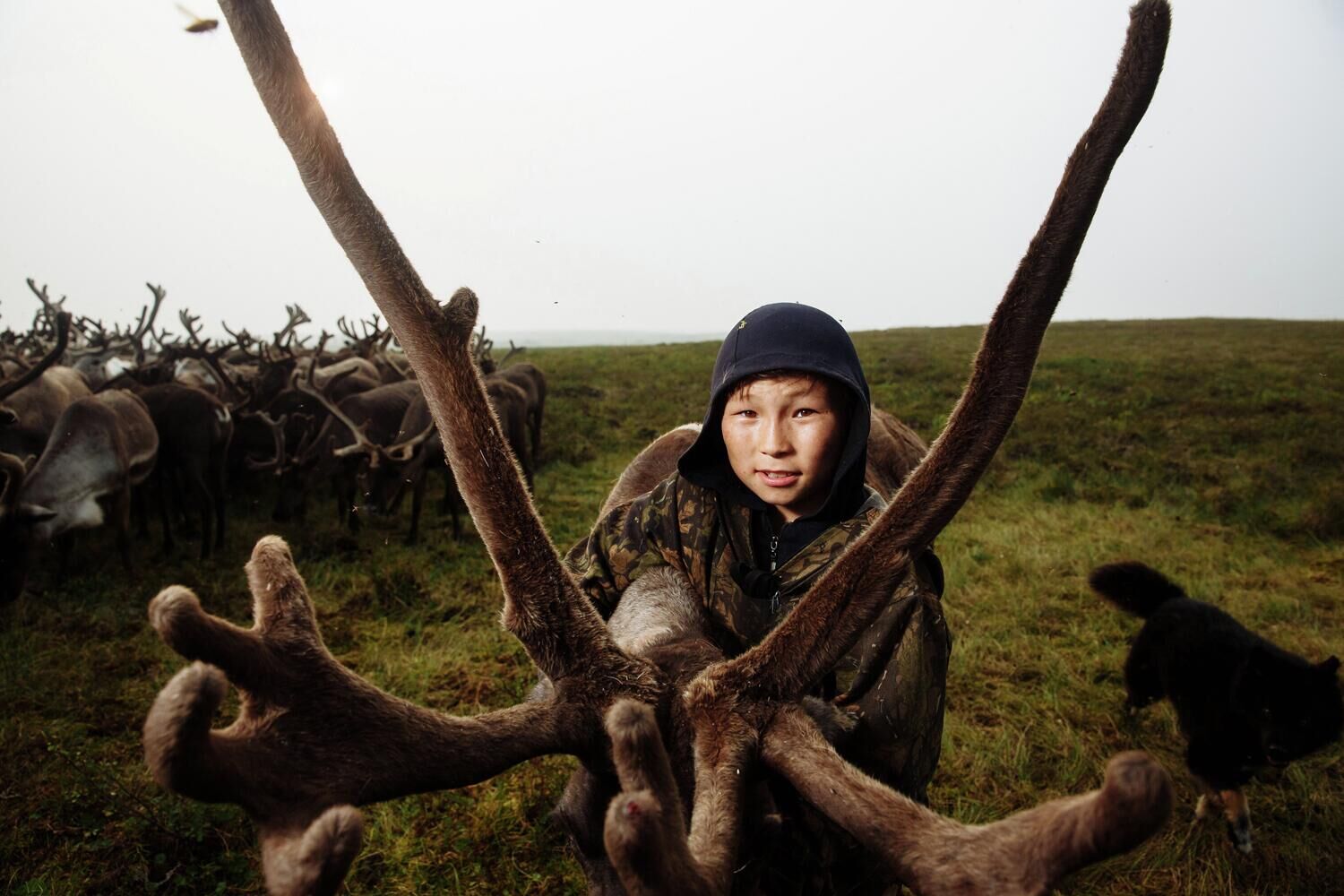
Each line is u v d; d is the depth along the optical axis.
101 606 7.00
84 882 3.67
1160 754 4.71
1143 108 1.06
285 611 1.07
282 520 10.16
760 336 1.60
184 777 0.81
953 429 1.28
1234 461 12.21
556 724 1.28
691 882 0.82
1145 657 4.77
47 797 4.28
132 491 8.94
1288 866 3.81
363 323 18.36
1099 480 11.15
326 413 12.66
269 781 0.95
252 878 3.74
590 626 1.39
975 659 5.63
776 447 1.60
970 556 7.71
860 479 1.70
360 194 1.18
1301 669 3.86
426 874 3.71
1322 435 13.85
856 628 1.32
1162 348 28.30
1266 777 4.46
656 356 29.78
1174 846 3.92
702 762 1.25
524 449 11.61
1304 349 27.14
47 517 6.96
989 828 0.93
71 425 7.76
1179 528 9.11
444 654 5.90
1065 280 1.19
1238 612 6.65
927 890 0.93
